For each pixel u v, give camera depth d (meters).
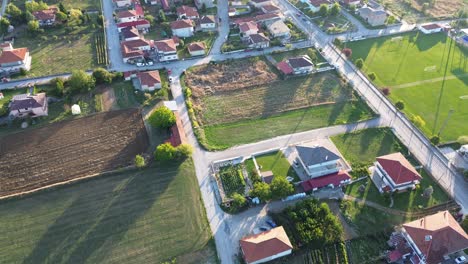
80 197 92.88
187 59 143.88
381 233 86.25
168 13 174.50
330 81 133.88
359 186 97.56
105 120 115.75
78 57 144.50
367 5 186.50
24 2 184.88
